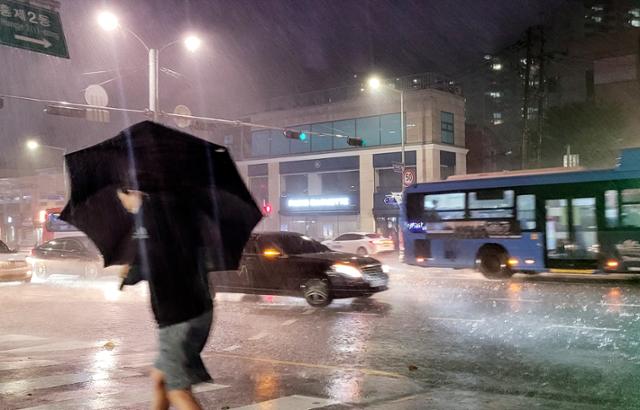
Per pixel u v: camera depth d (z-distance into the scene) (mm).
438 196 20953
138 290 18875
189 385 3809
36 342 10133
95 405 6070
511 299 14516
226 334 10742
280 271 14109
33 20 13352
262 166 53812
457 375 7547
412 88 46719
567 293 15469
